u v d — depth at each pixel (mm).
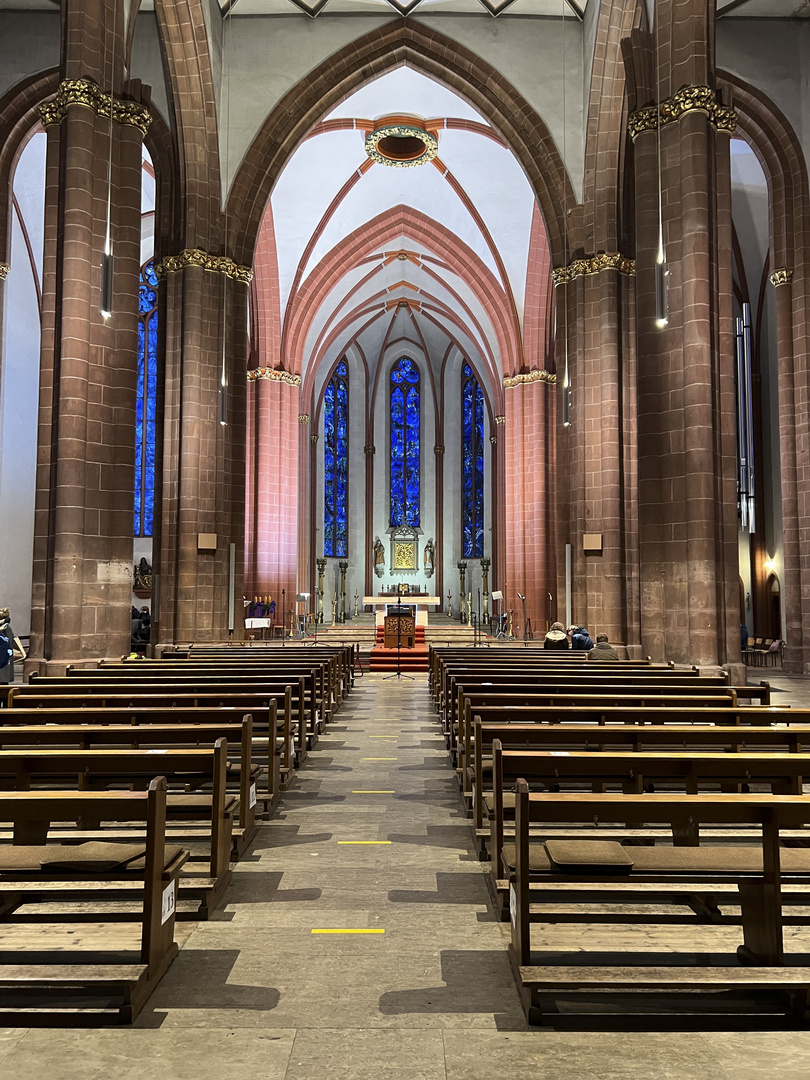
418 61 22719
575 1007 3799
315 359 40156
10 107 20766
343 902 5176
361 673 23469
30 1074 3250
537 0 21828
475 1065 3330
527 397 32906
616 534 19422
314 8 22188
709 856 4164
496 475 42469
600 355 20297
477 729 6145
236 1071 3279
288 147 22266
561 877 4066
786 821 3908
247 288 21625
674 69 14000
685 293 13633
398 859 6039
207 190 21000
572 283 21109
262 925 4801
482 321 38812
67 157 13727
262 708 7250
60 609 13359
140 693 8453
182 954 4391
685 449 13562
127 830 5566
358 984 4059
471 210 31297
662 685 9406
